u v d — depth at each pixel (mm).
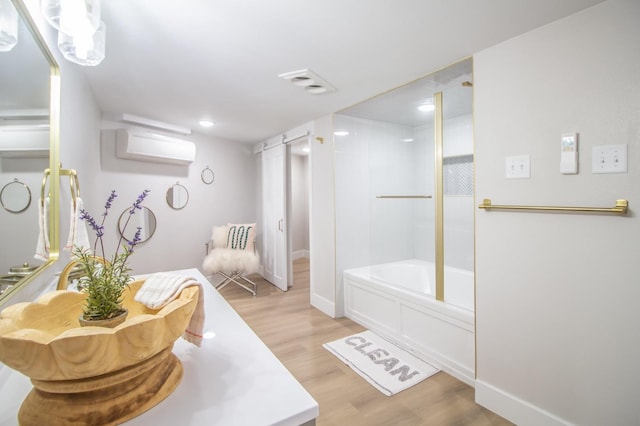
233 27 1612
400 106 2908
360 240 3389
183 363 868
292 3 1406
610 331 1395
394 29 1625
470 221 2773
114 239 3479
